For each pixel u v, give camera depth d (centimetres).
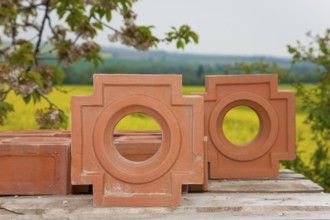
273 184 368
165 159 304
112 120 306
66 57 565
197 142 304
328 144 661
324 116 585
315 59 620
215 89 381
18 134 390
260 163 389
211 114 383
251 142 392
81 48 565
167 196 306
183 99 302
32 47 498
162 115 302
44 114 543
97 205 305
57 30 574
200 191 346
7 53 515
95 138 303
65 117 549
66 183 334
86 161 304
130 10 578
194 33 568
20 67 490
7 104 495
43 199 325
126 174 304
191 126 304
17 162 332
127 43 571
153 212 301
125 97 302
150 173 304
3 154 330
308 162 622
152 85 302
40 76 488
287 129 387
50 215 296
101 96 301
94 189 304
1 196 332
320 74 621
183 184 330
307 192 348
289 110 385
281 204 312
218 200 322
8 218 293
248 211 305
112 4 558
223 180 383
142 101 301
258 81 382
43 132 403
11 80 485
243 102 385
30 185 333
